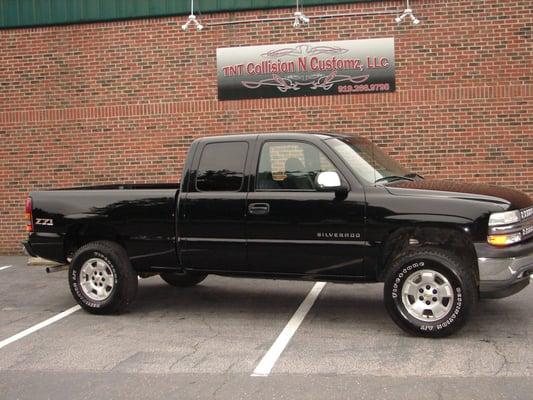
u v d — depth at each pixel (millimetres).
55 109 11539
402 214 5656
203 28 11000
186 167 6605
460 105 10258
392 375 4723
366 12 10484
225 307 7176
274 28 10766
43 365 5188
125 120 11320
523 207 5672
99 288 6887
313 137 6215
